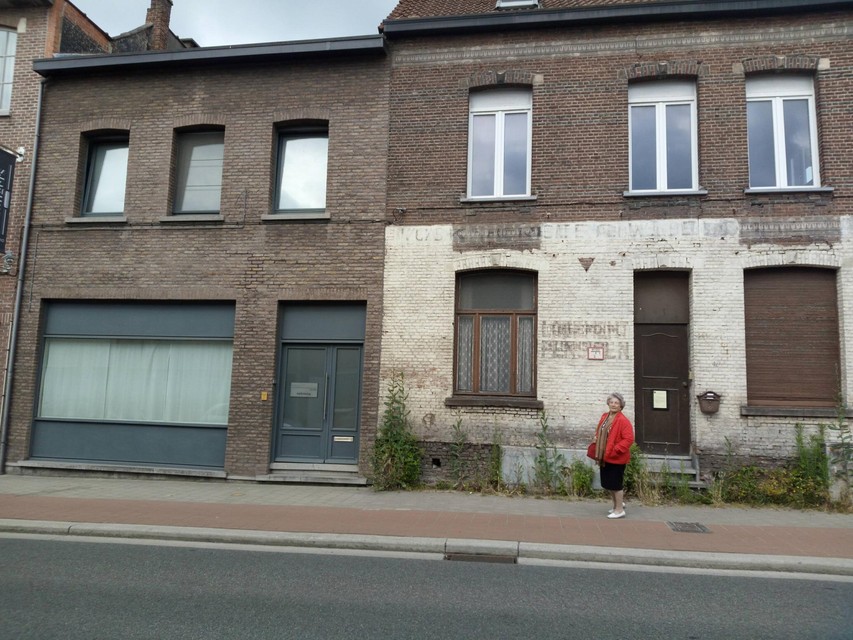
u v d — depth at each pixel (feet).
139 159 43.83
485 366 39.45
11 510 30.66
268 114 42.78
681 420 37.40
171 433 41.88
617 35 39.68
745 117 37.99
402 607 18.54
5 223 42.06
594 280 37.91
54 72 44.93
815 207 36.45
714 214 37.29
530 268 38.65
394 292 39.81
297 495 35.58
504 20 40.24
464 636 16.33
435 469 38.11
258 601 18.94
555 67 40.16
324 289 40.50
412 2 46.09
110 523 28.25
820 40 37.81
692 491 34.91
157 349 43.01
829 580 21.89
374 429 38.96
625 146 38.81
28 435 42.83
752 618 17.93
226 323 42.06
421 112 41.19
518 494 35.70
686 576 22.18
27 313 43.60
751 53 38.34
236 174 42.47
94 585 20.34
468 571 22.57
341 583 20.89
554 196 38.99
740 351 36.06
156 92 44.27
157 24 56.85
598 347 37.42
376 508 31.89
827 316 36.52
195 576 21.50
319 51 41.73
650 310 38.29
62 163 44.65
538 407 37.42
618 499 30.07
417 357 39.09
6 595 19.25
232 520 29.01
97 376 43.39
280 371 41.14
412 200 40.42
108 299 42.96
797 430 34.99
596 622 17.48
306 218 41.11
